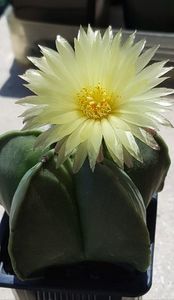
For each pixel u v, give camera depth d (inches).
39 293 6.3
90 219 5.3
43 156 5.3
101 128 4.8
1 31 15.0
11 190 5.7
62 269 5.9
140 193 5.7
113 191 5.1
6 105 12.2
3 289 8.2
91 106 4.9
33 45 11.9
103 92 5.0
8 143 5.8
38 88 5.0
